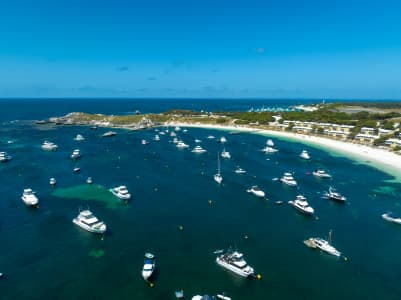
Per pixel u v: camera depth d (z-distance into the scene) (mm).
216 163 150250
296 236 77438
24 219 84000
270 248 71438
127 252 68500
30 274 60500
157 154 168500
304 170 138250
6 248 69500
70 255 67000
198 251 69438
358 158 159625
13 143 192250
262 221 85688
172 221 84500
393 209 95125
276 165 147125
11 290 55969
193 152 175500
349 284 59406
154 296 54844
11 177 120500
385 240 76062
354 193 109000
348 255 69250
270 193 108312
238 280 59781
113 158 156625
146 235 76250
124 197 98438
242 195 105875
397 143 168125
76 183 114750
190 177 125938
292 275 61781
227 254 67000
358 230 81188
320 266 64938
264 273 62188
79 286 57156
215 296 55125
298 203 94250
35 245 70875
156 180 121125
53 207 92250
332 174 132250
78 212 88938
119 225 81375
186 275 60812
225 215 89188
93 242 72500
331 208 95750
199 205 96250
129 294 55188
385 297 56031
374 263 66375
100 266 63188
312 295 56188
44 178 120062
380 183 120000
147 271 59375
